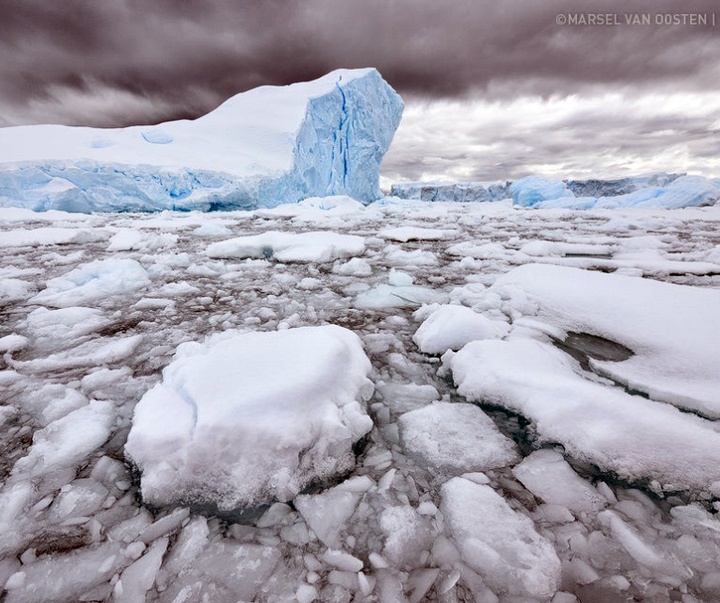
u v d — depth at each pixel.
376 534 1.22
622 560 1.12
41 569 1.11
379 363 2.37
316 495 1.37
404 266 5.42
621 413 1.59
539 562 1.11
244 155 21.45
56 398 1.95
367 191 30.30
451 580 1.08
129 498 1.36
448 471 1.48
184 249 6.82
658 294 2.97
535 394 1.80
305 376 1.73
